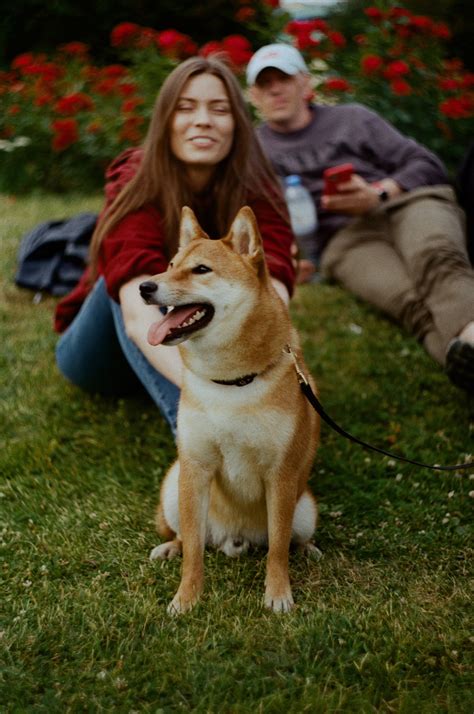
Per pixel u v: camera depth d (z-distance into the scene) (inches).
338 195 208.8
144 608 104.4
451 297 163.3
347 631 98.8
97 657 95.5
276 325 106.5
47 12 473.1
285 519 108.3
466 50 442.9
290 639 97.9
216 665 92.7
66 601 106.0
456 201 198.8
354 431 158.7
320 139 232.1
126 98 320.2
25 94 350.6
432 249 172.4
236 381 104.3
